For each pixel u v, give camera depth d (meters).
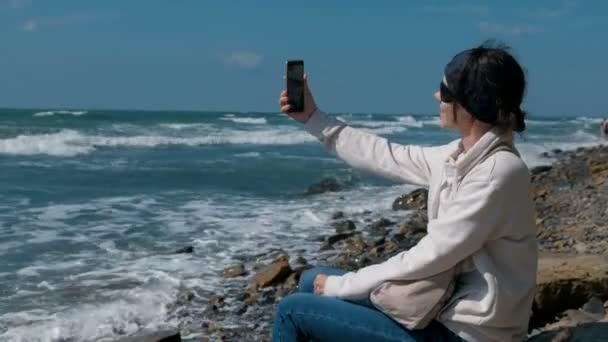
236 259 9.15
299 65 3.33
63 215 11.88
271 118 59.62
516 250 2.72
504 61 2.67
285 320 3.06
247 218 12.27
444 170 2.82
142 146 29.75
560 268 5.88
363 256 9.40
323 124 3.36
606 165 19.12
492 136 2.70
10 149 24.61
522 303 2.77
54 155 24.16
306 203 14.35
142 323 6.58
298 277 8.05
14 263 8.51
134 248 9.57
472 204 2.65
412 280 2.78
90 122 38.47
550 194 14.69
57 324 6.37
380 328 2.88
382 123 65.81
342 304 2.96
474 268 2.76
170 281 7.96
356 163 3.31
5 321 6.41
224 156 25.72
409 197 13.95
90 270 8.31
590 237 9.51
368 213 13.26
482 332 2.73
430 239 2.72
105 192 14.92
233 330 6.50
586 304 5.57
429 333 2.83
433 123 67.69
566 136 50.06
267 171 20.39
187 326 6.56
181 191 15.66
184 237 10.41
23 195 13.95
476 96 2.68
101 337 6.17
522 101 2.74
